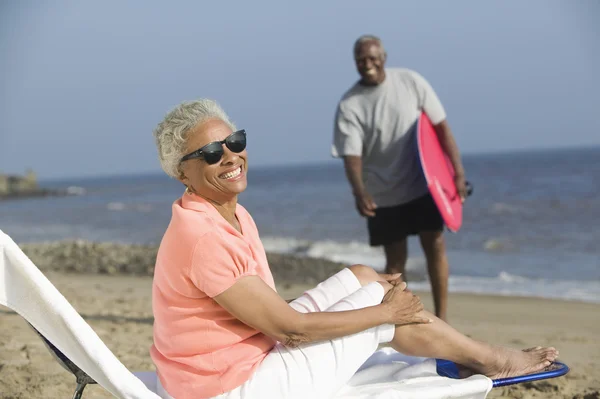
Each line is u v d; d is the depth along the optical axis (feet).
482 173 232.73
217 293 7.68
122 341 17.60
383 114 17.69
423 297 33.04
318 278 40.57
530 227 76.84
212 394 7.93
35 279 7.30
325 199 147.02
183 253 7.73
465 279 41.88
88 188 337.72
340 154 17.97
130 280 37.81
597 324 25.03
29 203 206.39
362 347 8.29
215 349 7.96
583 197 114.73
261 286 7.80
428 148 17.54
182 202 8.20
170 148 8.07
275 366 8.00
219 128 8.05
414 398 8.41
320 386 8.04
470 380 8.86
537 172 219.20
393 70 18.07
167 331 8.09
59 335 7.63
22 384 12.76
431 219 17.94
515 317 26.96
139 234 85.15
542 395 13.30
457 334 8.87
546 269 46.24
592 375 15.55
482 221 86.12
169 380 8.15
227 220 8.37
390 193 17.95
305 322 7.88
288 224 91.50
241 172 8.25
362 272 9.21
